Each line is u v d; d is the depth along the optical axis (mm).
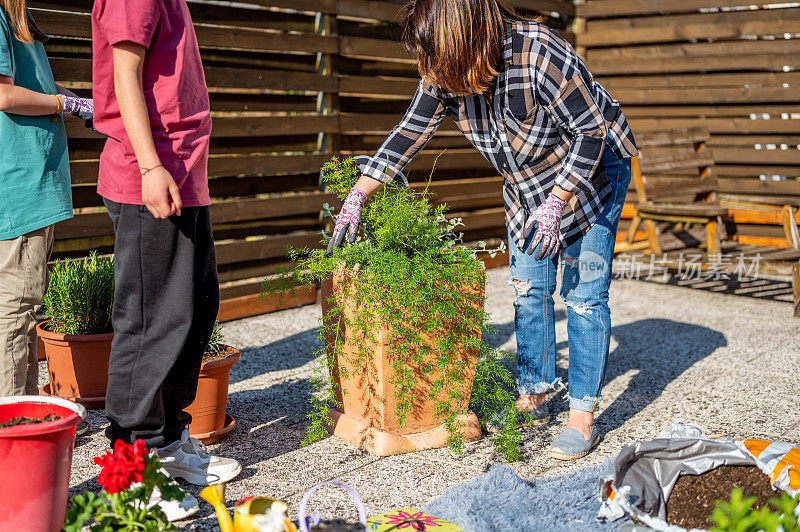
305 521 1786
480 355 2961
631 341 4262
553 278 2912
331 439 2809
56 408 2053
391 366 2604
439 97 2648
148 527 1786
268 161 4598
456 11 2270
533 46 2369
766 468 2168
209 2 4211
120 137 2098
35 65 2516
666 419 3070
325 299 2785
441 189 5723
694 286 5766
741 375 3652
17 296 2475
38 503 1864
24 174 2445
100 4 2018
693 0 6262
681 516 2090
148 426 2221
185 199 2156
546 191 2619
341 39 4883
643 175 5738
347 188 2838
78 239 3848
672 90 6527
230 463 2420
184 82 2135
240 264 4605
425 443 2723
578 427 2721
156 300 2170
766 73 6156
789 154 6168
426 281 2566
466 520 2107
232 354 2771
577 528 2109
